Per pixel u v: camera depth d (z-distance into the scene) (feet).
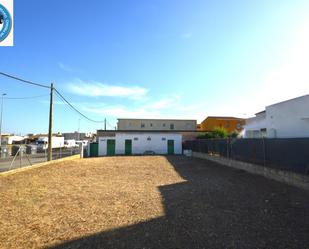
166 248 15.02
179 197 28.53
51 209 23.68
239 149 54.03
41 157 97.96
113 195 29.68
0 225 19.25
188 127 194.80
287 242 15.66
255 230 17.80
